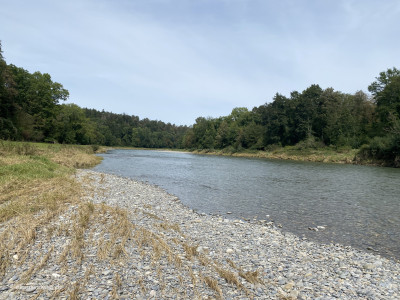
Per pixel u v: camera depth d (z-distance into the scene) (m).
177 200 16.69
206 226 11.45
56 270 6.52
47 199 12.85
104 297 5.52
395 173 33.28
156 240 8.96
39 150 32.91
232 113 127.50
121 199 15.46
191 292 5.97
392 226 12.10
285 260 8.17
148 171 32.59
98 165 37.50
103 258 7.22
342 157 55.22
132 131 167.25
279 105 85.50
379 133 61.47
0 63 43.81
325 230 11.56
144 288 5.95
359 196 18.36
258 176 28.95
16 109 48.09
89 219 10.58
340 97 80.31
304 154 65.38
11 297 5.33
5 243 7.89
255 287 6.38
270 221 12.77
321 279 6.98
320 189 21.02
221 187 21.73
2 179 15.68
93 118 160.50
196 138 129.25
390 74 66.25
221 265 7.56
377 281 6.97
